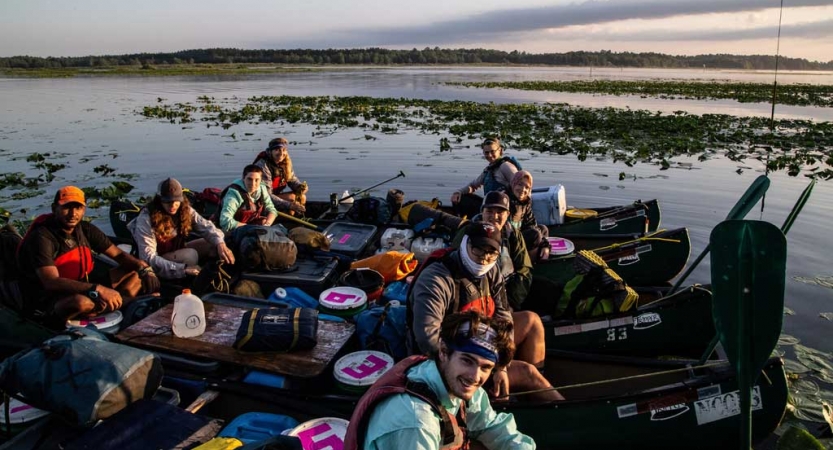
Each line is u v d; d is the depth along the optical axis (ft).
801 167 41.50
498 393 12.12
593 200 32.53
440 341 6.61
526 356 13.69
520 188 19.89
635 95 127.75
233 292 16.51
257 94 117.70
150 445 9.50
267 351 12.80
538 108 87.20
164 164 41.32
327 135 56.29
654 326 15.62
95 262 18.86
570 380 14.26
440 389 6.63
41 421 10.53
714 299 8.96
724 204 31.71
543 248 19.81
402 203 24.86
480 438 7.95
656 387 12.69
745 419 9.00
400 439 6.33
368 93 124.77
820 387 14.64
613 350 15.90
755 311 8.67
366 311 14.29
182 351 12.91
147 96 109.09
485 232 11.03
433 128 61.82
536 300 17.17
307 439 10.29
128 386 10.32
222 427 11.09
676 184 36.11
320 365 12.35
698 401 11.81
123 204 25.66
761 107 97.55
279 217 24.03
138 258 17.35
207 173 38.52
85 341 10.85
